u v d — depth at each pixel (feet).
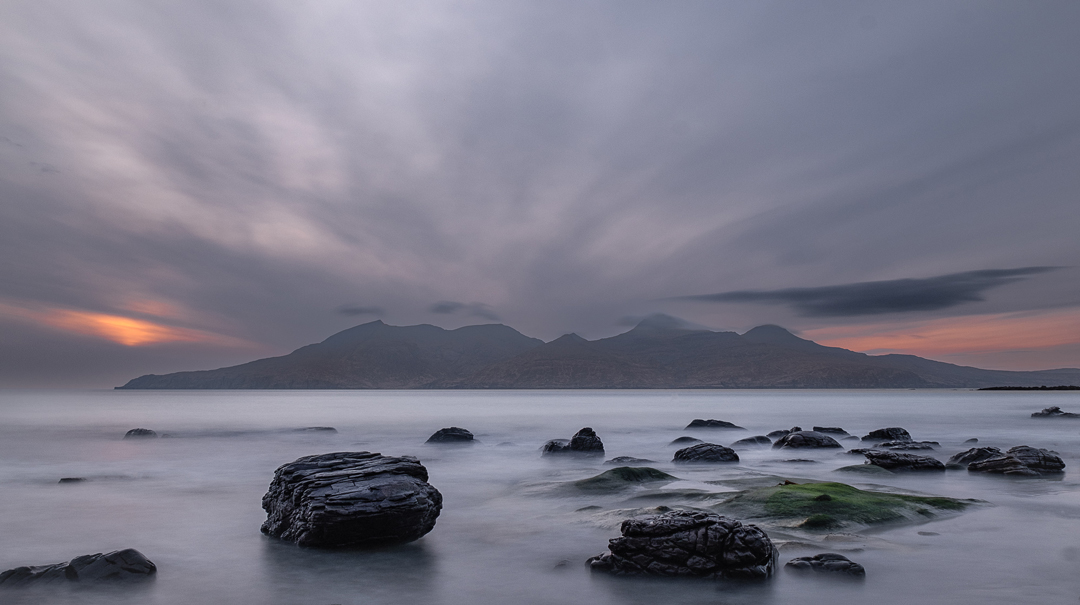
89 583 35.14
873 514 48.11
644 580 35.47
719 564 35.06
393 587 35.09
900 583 33.88
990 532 44.98
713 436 151.84
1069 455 106.73
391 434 168.14
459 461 101.45
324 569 38.70
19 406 396.78
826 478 75.41
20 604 32.48
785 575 35.32
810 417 255.70
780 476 76.23
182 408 372.99
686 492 59.57
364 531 43.37
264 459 106.11
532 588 34.60
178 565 39.73
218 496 67.77
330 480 46.96
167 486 75.31
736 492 57.21
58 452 118.21
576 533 47.37
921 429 177.37
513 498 64.08
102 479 81.05
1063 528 46.37
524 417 264.31
